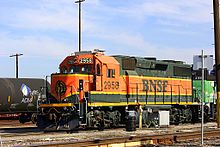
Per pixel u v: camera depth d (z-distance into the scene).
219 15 20.16
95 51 24.61
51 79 24.42
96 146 14.97
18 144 16.17
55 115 23.38
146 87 27.45
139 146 16.36
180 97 30.64
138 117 26.19
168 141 18.19
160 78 28.84
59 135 20.92
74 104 23.16
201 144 16.80
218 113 20.34
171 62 30.47
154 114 27.44
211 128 25.92
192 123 32.41
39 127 24.02
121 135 20.42
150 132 22.61
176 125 30.02
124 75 26.00
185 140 18.88
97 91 23.77
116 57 25.77
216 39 20.14
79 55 24.55
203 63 16.42
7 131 24.89
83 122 23.08
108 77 24.56
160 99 28.58
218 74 20.25
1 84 31.19
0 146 14.95
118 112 25.72
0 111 31.16
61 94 23.66
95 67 23.95
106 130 24.66
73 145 14.39
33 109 33.03
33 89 33.19
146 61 27.81
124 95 25.73
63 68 24.97
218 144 17.36
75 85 23.30
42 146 13.59
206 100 33.88
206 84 33.97
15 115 32.47
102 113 24.27
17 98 31.80
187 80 31.78
